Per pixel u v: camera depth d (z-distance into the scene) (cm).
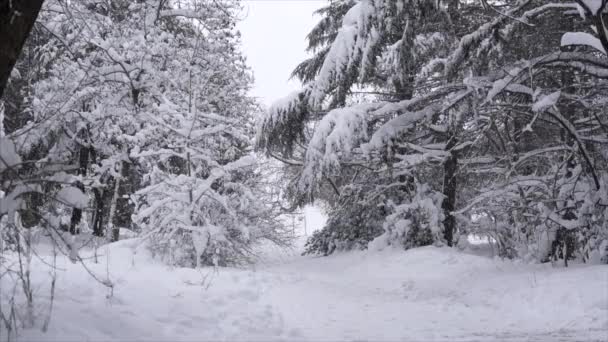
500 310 902
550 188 1326
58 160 476
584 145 1244
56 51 1389
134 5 1648
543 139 1711
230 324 610
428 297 1082
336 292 1094
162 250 1221
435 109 1491
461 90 1366
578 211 1236
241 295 797
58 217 505
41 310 459
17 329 411
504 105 1256
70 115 1347
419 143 1964
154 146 1384
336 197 2486
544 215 1252
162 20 1834
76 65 1422
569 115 1442
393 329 719
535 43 1448
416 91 1802
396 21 1309
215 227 1189
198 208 1221
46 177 482
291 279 1164
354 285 1308
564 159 1313
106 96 1496
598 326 695
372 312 880
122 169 1630
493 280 1129
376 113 1488
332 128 1504
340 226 2245
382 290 1225
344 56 1424
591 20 1098
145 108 1500
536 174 1627
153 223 1261
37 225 499
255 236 1519
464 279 1245
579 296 822
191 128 1245
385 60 1639
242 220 1426
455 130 1494
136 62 1502
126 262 1065
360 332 681
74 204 468
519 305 895
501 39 1241
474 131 1502
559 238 1355
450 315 865
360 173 2281
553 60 1178
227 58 1719
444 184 1838
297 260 2180
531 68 1163
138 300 610
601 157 1365
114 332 477
